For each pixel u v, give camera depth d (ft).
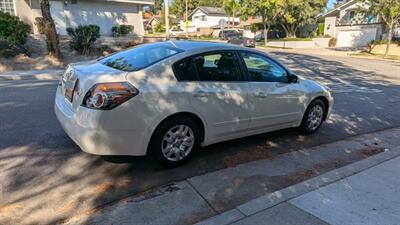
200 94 13.48
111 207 10.84
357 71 55.11
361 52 101.96
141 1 87.30
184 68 13.38
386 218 10.50
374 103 29.22
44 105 23.12
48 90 29.45
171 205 11.05
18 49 50.08
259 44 133.49
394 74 53.11
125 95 11.78
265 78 16.22
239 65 15.15
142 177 12.96
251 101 15.31
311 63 65.51
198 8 220.64
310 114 18.76
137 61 13.58
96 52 59.11
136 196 11.59
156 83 12.53
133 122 12.05
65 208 10.67
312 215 10.55
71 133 12.32
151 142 12.89
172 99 12.73
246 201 11.48
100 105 11.55
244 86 15.06
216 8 228.22
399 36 109.50
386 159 15.34
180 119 13.24
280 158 15.49
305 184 12.61
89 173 13.10
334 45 128.77
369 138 19.16
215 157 15.19
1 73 41.14
